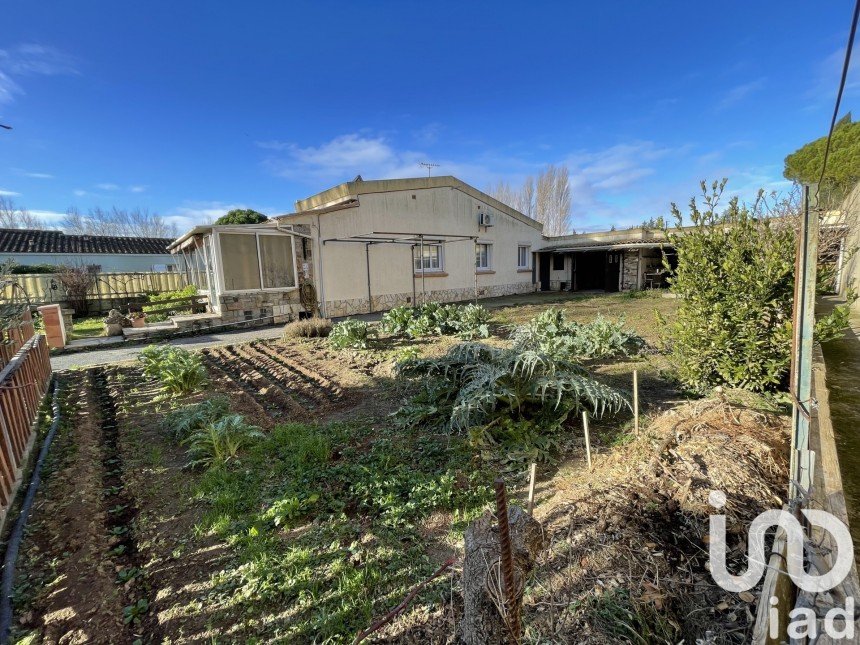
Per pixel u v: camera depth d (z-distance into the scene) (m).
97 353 7.99
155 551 2.46
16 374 3.86
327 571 2.23
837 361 5.16
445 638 1.78
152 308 11.26
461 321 8.91
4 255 18.34
